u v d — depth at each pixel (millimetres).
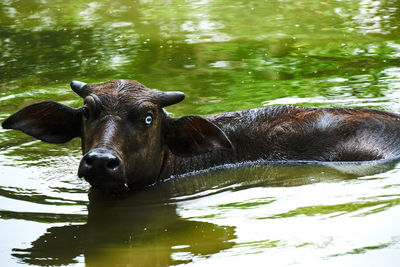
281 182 20438
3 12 51844
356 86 30391
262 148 23234
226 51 38594
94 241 15766
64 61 36656
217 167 22734
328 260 14039
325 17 48344
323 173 21141
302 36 42219
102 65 35500
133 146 18875
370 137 22922
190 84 31531
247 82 31766
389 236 15133
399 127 23344
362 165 21859
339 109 24328
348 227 15844
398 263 13727
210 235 15961
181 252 14961
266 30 44344
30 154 23312
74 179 20812
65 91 30562
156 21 47719
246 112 24125
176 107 27656
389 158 22281
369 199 17906
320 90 29922
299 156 23078
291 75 33000
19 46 40688
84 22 47688
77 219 17391
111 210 18156
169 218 17406
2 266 14266
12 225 16812
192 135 20516
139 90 19734
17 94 30312
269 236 15633
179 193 19766
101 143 17781
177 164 21891
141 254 14906
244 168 22391
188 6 53531
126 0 56312
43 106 19938
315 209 17391
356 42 40094
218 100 28625
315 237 15367
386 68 33625
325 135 23219
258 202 18438
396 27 43969
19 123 20016
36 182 20438
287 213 17234
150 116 19391
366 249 14508
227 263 14188
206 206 18391
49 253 15031
